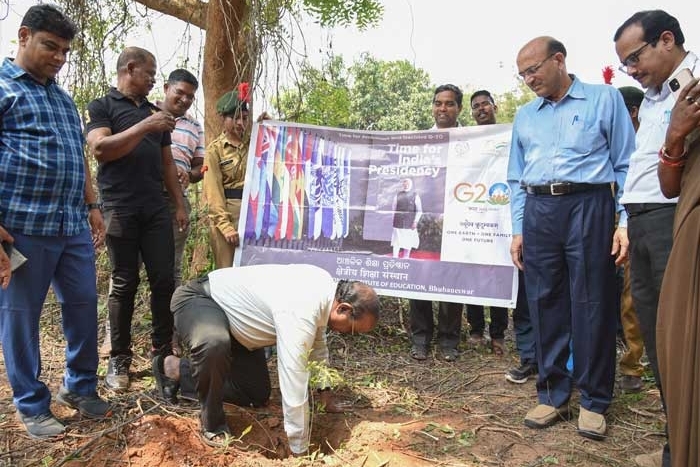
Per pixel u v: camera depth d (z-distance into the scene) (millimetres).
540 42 3232
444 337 4707
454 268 4539
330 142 4754
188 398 3539
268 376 3611
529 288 3527
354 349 4789
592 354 3293
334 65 5648
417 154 4668
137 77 3684
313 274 3182
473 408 3711
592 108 3223
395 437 3195
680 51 2643
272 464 2869
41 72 2945
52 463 2822
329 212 4734
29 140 2906
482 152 4531
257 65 4660
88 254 3281
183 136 4836
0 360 4098
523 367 4207
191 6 6355
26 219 2920
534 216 3410
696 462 2184
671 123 2330
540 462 2982
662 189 2543
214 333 3029
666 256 2740
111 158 3520
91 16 5297
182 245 4633
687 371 2195
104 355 4324
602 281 3262
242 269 3396
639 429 3400
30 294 2986
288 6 4777
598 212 3229
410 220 4645
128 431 3080
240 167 4574
